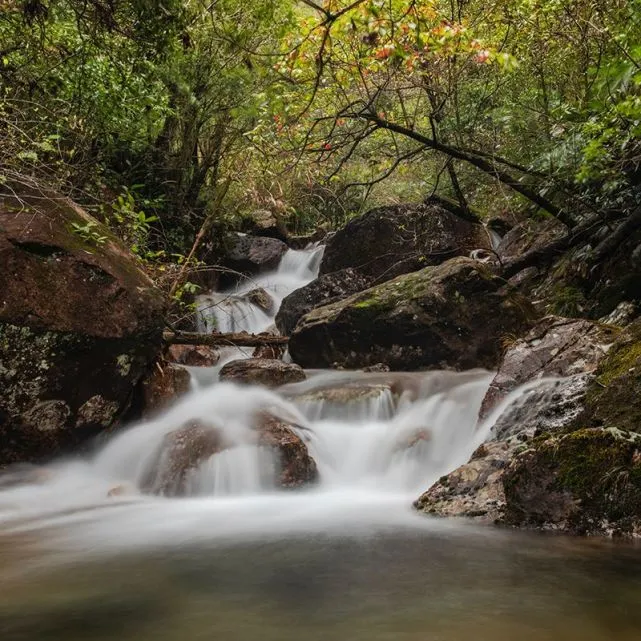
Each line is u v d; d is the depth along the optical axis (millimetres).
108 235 6309
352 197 16219
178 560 3289
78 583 2891
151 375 6520
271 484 5219
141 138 9727
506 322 7688
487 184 10375
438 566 3012
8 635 2254
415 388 6883
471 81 8641
